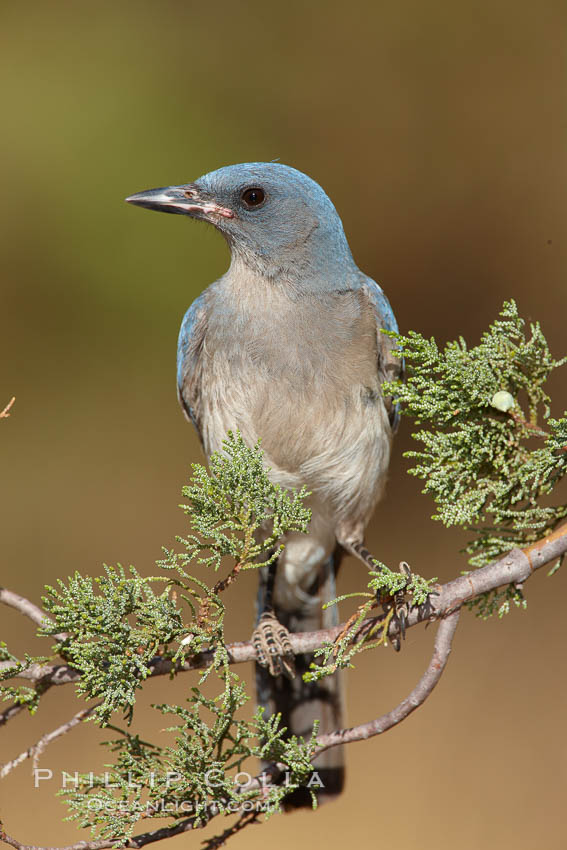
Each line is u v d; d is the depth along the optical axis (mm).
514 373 7309
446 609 6766
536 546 6922
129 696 6254
